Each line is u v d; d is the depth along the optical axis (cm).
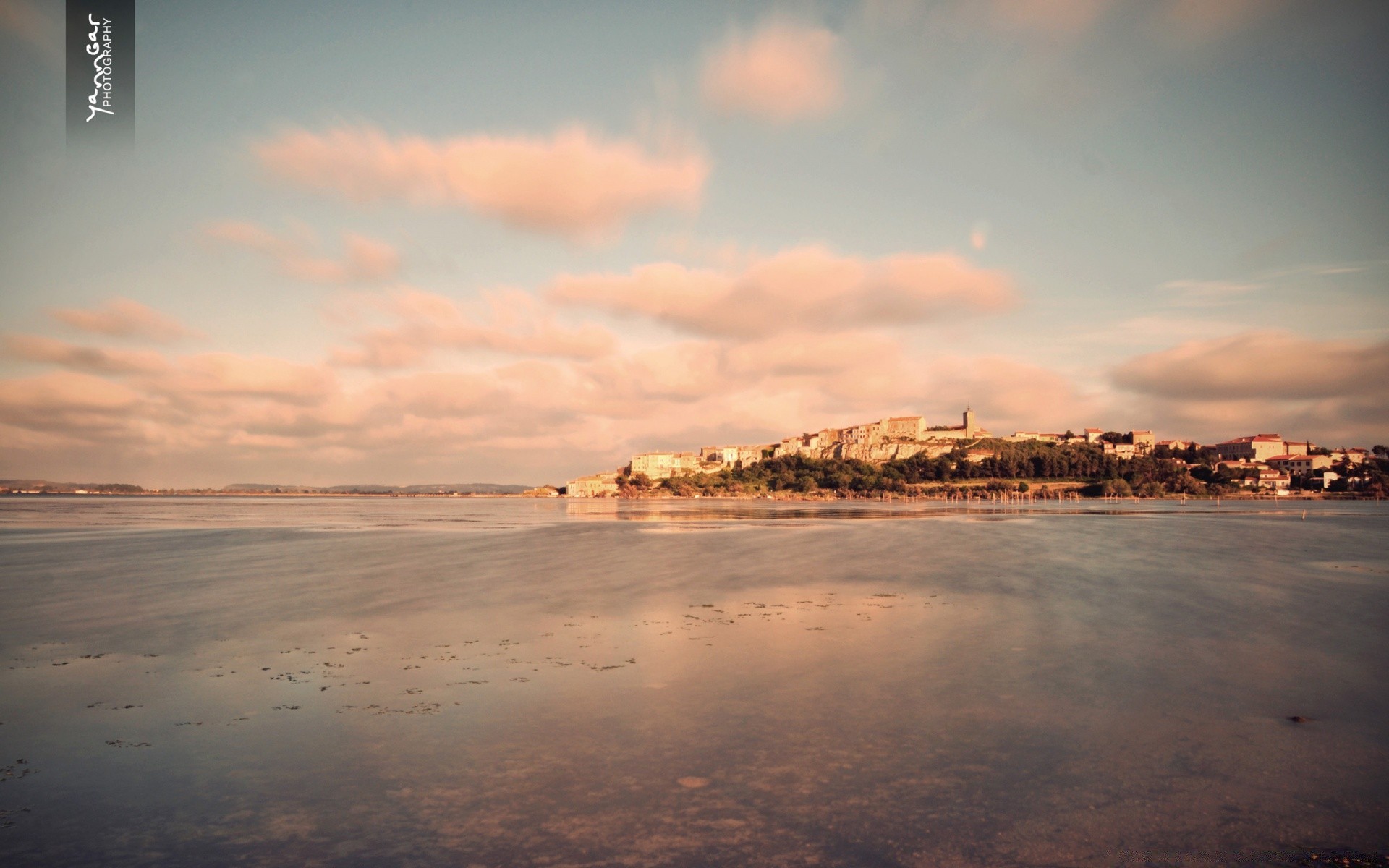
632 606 3042
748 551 5644
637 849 1045
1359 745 1441
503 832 1096
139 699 1759
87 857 1034
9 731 1545
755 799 1203
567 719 1591
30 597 3391
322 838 1082
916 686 1831
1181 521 10550
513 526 9844
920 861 1015
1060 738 1479
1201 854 1037
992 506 18738
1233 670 1992
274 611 2948
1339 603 3094
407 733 1512
